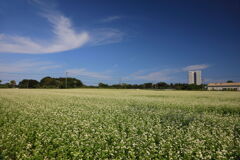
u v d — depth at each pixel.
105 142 8.01
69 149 7.05
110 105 20.19
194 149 7.20
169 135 9.06
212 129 10.39
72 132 9.38
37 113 14.93
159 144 7.80
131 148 7.34
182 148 7.19
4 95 34.03
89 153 6.88
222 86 104.12
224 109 17.52
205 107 18.73
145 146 7.71
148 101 24.08
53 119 12.89
